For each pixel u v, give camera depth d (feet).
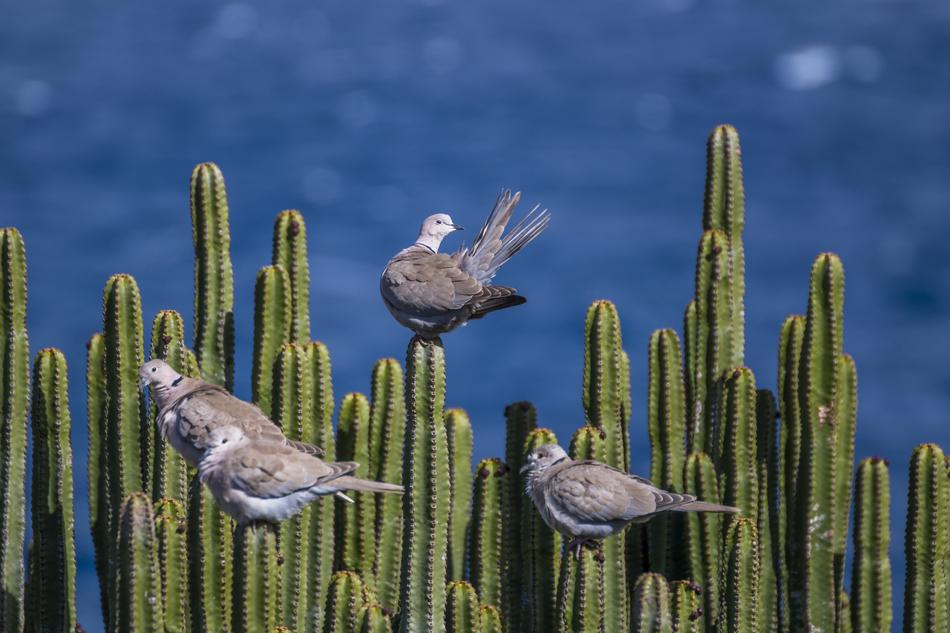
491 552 43.39
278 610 41.11
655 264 232.53
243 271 250.37
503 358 189.78
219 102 374.02
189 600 39.29
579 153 324.19
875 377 182.19
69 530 43.50
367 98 382.22
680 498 38.99
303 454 35.19
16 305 42.63
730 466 44.50
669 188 289.33
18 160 313.53
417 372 37.91
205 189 45.85
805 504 45.29
